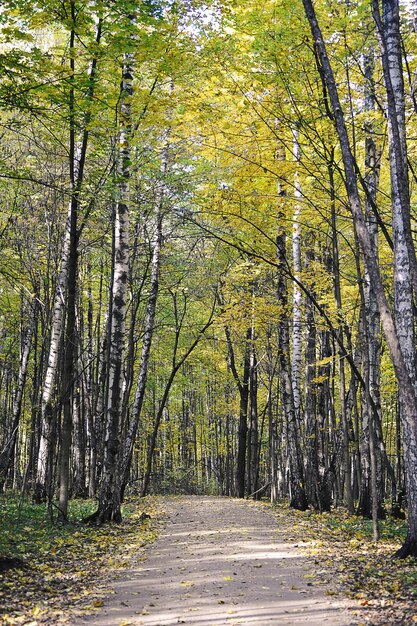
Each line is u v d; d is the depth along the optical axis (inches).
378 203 571.5
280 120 498.6
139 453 1598.2
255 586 283.4
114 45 411.2
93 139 495.5
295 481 724.7
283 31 447.5
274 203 563.8
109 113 506.0
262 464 1584.6
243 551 386.3
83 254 846.5
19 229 716.7
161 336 1181.1
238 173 522.6
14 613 236.8
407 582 282.5
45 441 717.9
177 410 1657.2
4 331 1069.8
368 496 637.3
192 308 1182.3
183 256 924.6
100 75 453.7
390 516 666.2
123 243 557.6
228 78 502.0
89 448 964.0
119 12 395.9
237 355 1270.9
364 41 459.5
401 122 392.2
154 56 456.4
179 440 1706.4
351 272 807.7
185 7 443.2
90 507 701.9
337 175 569.3
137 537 458.6
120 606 251.4
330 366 832.3
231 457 1635.1
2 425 1097.4
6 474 906.7
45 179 634.8
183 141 562.3
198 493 1544.0
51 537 441.4
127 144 515.5
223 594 268.2
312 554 371.9
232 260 878.4
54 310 716.0
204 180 588.1
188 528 526.6
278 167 517.3
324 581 291.6
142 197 629.9
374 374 650.2
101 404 933.8
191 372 1493.6
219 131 502.9
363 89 497.7
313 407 864.3
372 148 565.0
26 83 401.4
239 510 725.9
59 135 584.1
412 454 351.9
